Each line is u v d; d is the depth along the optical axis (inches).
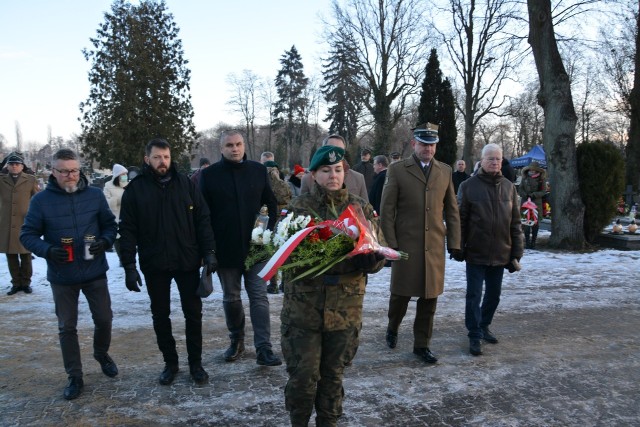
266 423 135.7
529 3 438.0
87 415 139.9
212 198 175.6
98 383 161.3
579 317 238.5
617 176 435.5
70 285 151.9
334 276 115.0
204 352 189.5
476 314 190.7
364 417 139.5
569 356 188.4
